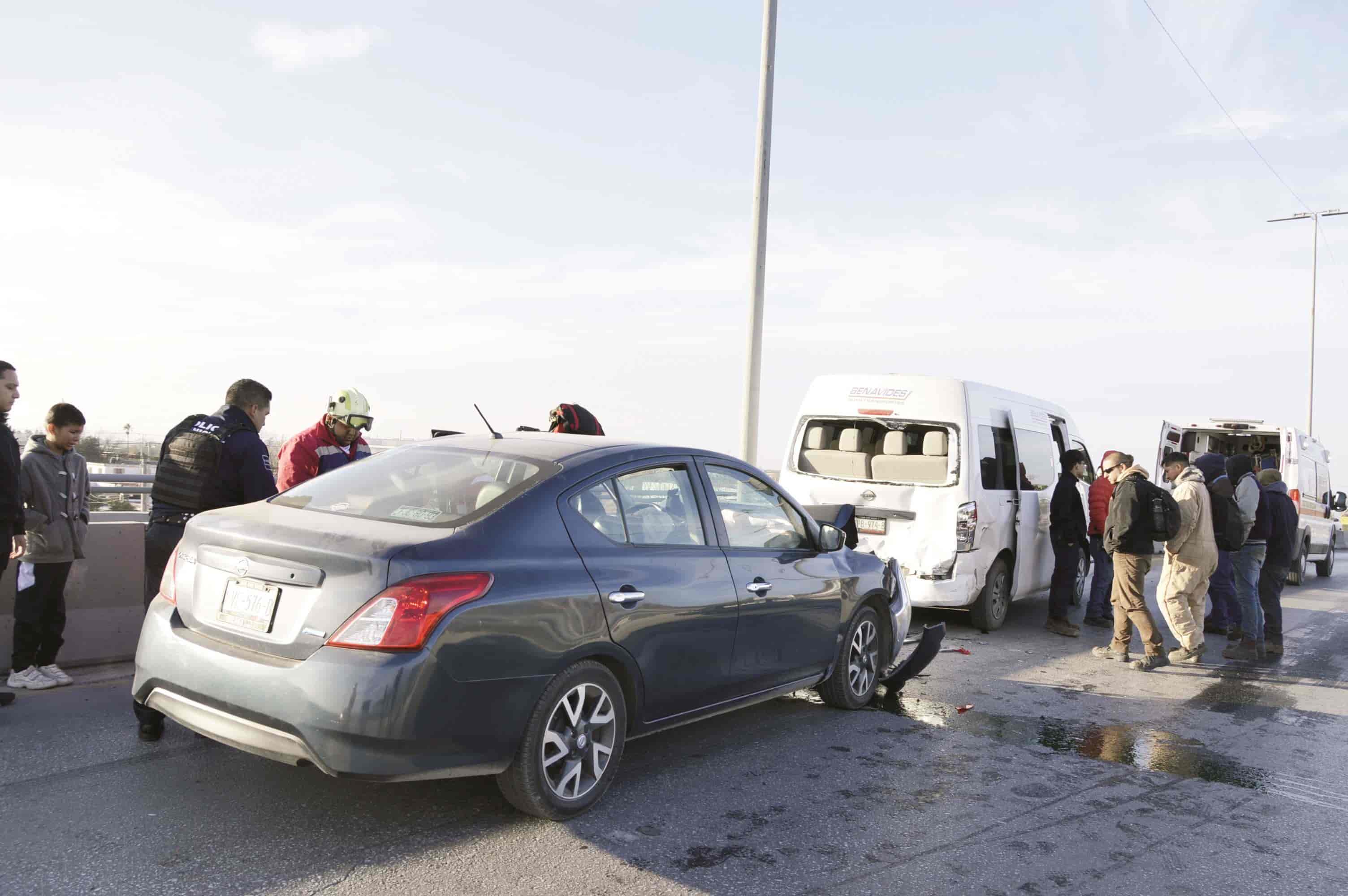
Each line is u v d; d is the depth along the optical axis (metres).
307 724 3.25
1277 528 8.73
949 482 8.80
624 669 4.07
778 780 4.53
